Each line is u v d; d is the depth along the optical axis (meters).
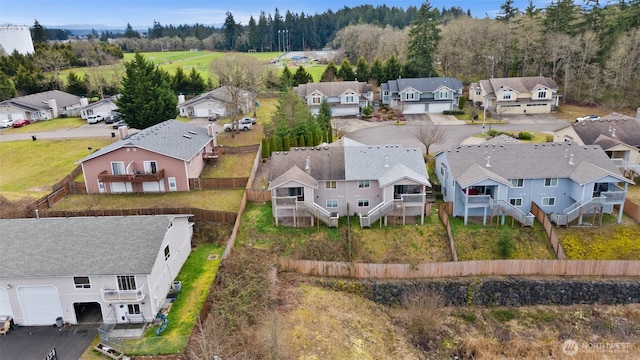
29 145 60.06
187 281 31.39
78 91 90.06
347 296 31.12
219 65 83.94
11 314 27.44
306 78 90.50
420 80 77.19
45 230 29.23
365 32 125.06
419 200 36.91
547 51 81.94
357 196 38.66
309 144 51.75
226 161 51.25
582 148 40.16
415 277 32.19
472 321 30.69
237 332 25.66
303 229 37.09
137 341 25.59
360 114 74.19
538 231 36.41
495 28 90.19
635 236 35.47
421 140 51.72
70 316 27.53
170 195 42.91
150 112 58.44
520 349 28.23
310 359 24.39
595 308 31.45
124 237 28.58
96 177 43.38
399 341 28.48
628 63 73.75
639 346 28.59
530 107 73.38
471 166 38.81
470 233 36.53
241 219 38.34
